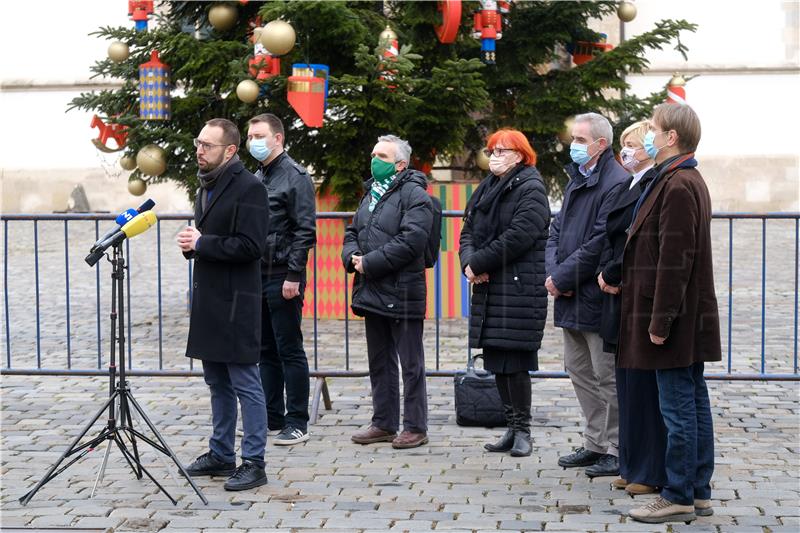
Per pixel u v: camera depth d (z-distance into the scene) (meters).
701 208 4.61
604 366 5.36
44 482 5.04
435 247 6.02
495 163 5.70
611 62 9.48
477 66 8.98
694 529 4.60
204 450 5.98
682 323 4.58
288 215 5.98
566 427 6.44
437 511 4.88
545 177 10.27
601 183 5.35
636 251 4.72
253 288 5.25
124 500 5.05
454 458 5.80
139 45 9.30
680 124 4.61
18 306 11.00
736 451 5.90
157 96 9.17
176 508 4.93
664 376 4.67
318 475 5.48
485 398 6.43
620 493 5.14
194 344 5.25
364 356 8.52
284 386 6.41
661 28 9.09
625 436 5.12
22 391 7.44
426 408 6.05
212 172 5.20
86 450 5.20
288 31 8.16
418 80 8.97
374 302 5.91
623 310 4.80
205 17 9.77
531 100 9.83
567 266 5.33
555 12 9.59
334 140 9.44
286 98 9.24
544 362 8.27
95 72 9.21
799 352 8.59
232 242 5.12
